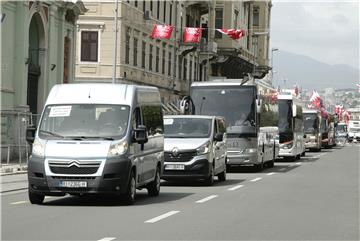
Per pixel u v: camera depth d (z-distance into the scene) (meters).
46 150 27.42
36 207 27.44
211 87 53.41
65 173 26.97
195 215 25.22
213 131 40.81
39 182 27.22
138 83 90.38
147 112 31.59
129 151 27.98
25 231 20.77
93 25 82.62
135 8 87.94
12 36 59.00
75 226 21.91
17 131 58.50
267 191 36.16
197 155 38.72
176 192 35.25
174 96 110.62
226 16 144.38
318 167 63.28
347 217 25.45
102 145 27.44
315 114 114.94
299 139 81.56
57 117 28.88
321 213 26.59
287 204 29.69
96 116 28.86
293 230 21.88
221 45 138.62
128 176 27.67
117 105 29.22
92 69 83.12
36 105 65.81
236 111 52.84
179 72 113.38
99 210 26.50
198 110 52.94
